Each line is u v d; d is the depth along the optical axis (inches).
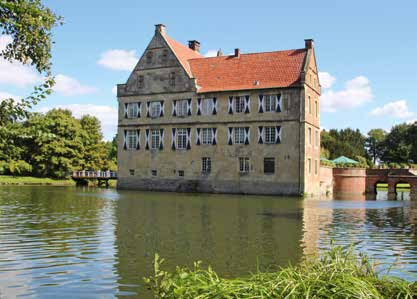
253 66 2279.8
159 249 711.7
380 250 714.2
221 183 2229.3
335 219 1114.7
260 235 853.2
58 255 662.5
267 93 2142.0
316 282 313.3
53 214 1169.4
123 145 2491.4
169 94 2369.6
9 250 697.0
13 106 366.0
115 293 485.1
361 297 293.3
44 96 378.0
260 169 2149.4
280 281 314.7
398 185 3284.9
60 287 505.7
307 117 2106.3
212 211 1284.4
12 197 1775.3
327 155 3558.1
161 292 329.1
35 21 386.3
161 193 2143.2
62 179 3400.6
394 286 329.7
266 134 2148.1
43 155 3341.5
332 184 2511.1
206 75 2352.4
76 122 3617.1
